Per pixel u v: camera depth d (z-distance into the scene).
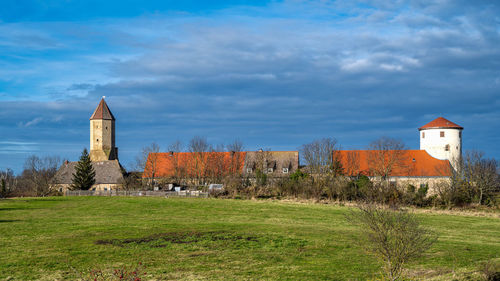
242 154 105.12
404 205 59.44
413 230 20.53
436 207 59.81
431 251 31.89
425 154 95.31
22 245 34.09
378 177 83.94
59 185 108.44
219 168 99.69
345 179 71.12
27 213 55.81
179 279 24.84
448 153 95.38
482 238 38.84
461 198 61.84
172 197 73.25
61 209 60.25
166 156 111.38
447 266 27.16
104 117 128.50
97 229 41.56
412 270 26.22
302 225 44.28
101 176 107.44
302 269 26.98
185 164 104.19
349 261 28.95
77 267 27.48
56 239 36.56
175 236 37.66
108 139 129.25
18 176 126.38
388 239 20.75
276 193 71.62
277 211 55.66
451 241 36.53
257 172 84.62
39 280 24.75
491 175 71.56
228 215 52.47
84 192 82.50
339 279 24.81
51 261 28.91
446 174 87.62
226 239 36.25
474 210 58.69
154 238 36.78
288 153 101.12
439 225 46.12
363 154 95.69
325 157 91.50
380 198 59.28
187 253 31.33
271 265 28.02
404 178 89.50
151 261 29.02
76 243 34.81
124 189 87.31
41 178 106.06
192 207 60.00
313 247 33.19
